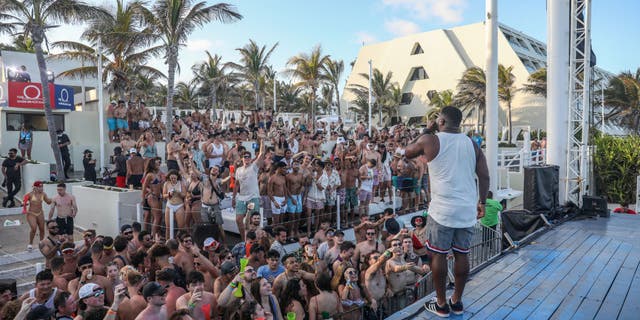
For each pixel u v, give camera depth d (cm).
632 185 1769
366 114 4969
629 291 440
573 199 970
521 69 4206
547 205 850
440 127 371
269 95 5028
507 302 412
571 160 991
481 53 4572
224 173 1114
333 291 571
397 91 4841
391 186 1341
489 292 441
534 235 709
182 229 832
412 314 383
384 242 848
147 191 949
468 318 374
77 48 2072
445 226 351
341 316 527
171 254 650
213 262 676
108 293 570
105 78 2205
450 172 348
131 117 1719
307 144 1609
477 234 769
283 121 2591
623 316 377
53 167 1644
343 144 1419
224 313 485
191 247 614
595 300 416
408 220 1190
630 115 3775
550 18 980
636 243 654
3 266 884
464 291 446
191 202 848
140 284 517
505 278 488
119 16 2028
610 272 506
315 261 693
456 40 4775
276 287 565
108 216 1029
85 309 461
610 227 785
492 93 1024
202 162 1170
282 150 1386
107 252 658
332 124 2392
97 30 1622
